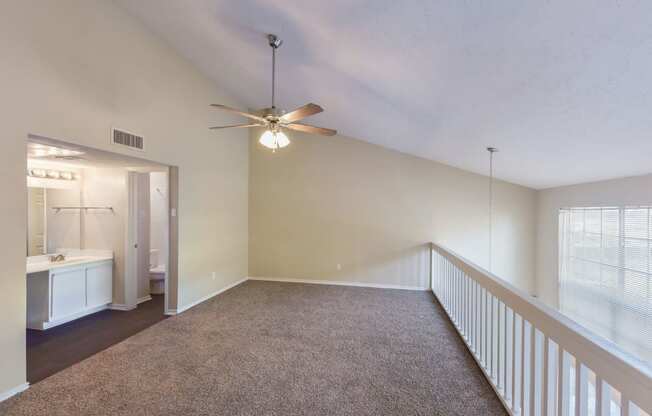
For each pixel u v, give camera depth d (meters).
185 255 4.40
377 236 5.88
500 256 5.62
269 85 4.45
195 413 2.19
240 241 5.98
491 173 5.38
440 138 4.29
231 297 5.04
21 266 2.39
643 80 1.78
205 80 4.76
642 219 3.63
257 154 6.23
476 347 2.99
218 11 2.92
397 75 2.87
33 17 2.45
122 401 2.31
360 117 4.53
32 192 4.35
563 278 4.95
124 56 3.33
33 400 2.31
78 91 2.83
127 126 3.37
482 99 2.74
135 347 3.23
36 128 2.47
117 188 4.43
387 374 2.72
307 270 6.09
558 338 1.55
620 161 3.24
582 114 2.42
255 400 2.34
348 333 3.63
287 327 3.80
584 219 4.54
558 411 1.55
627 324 3.84
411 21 2.05
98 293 4.29
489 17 1.76
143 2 3.13
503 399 2.26
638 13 1.37
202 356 3.04
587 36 1.62
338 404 2.30
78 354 3.06
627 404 1.11
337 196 5.99
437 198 5.74
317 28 2.60
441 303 4.71
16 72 2.34
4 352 2.30
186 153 4.37
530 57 1.96
